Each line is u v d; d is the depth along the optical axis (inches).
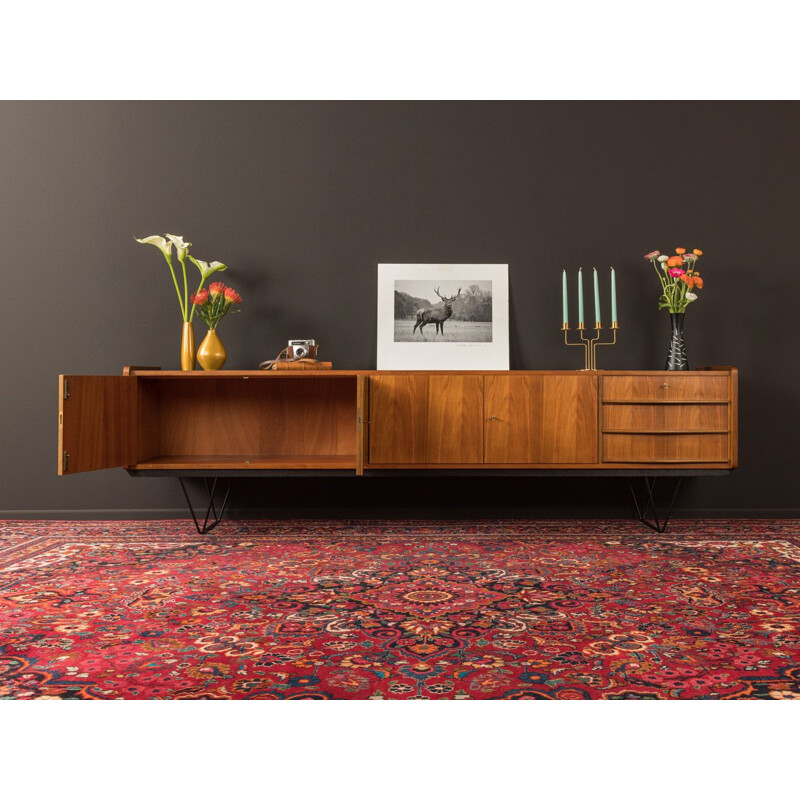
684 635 76.8
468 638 76.1
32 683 65.0
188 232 143.6
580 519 142.9
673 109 144.1
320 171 144.2
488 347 142.7
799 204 143.4
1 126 142.3
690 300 132.5
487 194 144.3
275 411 141.7
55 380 142.6
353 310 143.8
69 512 142.0
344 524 138.3
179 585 96.7
